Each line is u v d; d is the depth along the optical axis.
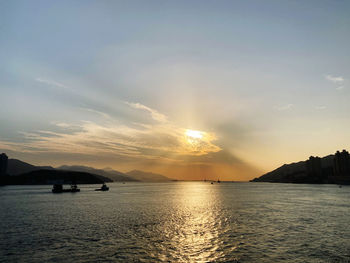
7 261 29.12
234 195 156.25
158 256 30.89
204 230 46.03
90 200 117.50
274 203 100.12
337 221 55.91
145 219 59.22
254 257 30.38
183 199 124.06
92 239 39.22
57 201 111.25
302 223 53.28
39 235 42.06
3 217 62.75
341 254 31.45
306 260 29.27
